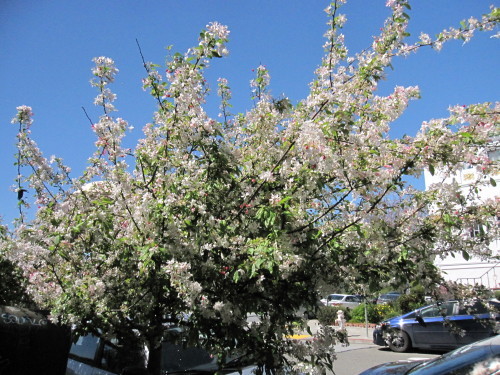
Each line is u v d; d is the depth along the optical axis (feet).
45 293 11.59
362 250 11.18
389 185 10.52
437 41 11.90
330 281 11.19
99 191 11.93
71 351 15.20
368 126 11.40
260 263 9.34
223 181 10.76
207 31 10.78
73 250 11.64
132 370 13.79
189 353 15.14
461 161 10.86
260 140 11.82
